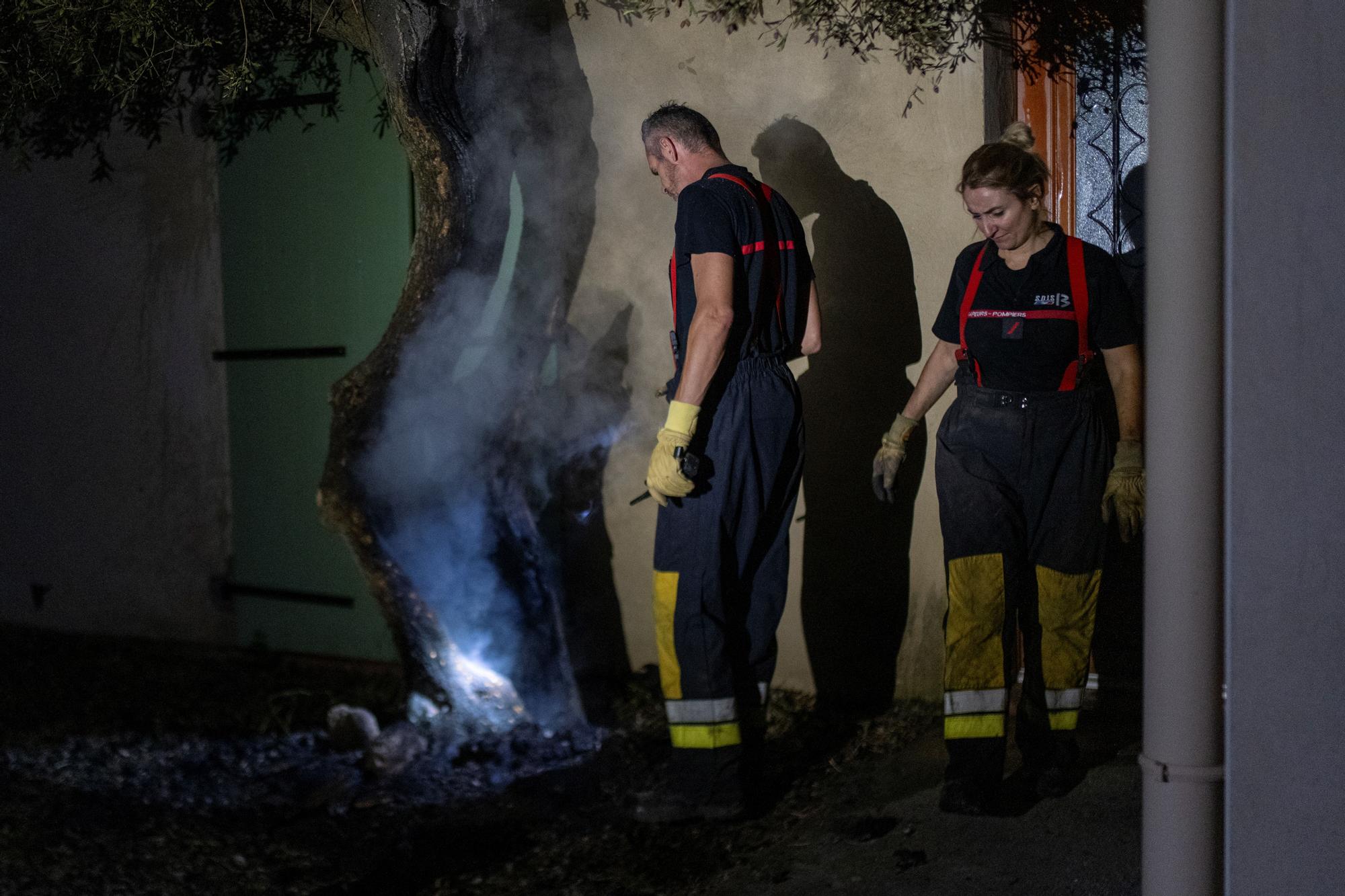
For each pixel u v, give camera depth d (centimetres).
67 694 510
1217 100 167
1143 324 377
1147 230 174
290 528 536
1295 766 175
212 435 549
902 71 390
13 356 589
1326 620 172
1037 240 301
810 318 354
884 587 416
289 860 357
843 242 405
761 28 409
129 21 380
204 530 557
